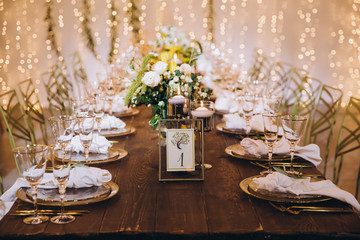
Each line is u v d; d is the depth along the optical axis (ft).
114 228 4.38
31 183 4.57
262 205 4.91
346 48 23.34
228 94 10.93
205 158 6.74
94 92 9.00
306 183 5.13
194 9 23.16
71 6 23.06
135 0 23.03
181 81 6.62
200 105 6.64
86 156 6.43
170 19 23.25
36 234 4.28
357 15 22.94
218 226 4.41
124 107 10.63
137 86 7.07
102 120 8.65
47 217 4.63
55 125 5.74
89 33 23.29
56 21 23.15
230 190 5.38
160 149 5.76
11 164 14.52
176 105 6.57
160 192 5.34
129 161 6.66
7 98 23.54
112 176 5.95
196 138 5.90
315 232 4.27
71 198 4.98
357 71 23.47
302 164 6.32
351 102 8.84
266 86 16.40
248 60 23.63
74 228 4.38
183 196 5.21
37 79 23.58
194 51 9.89
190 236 4.31
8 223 4.52
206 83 12.38
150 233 4.32
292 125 5.72
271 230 4.31
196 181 5.72
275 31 23.35
